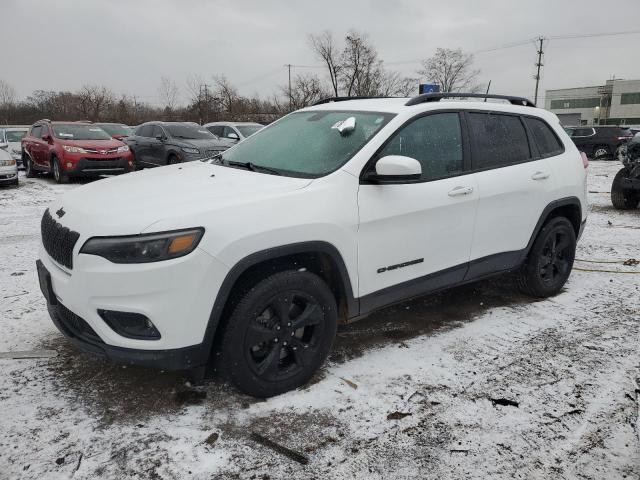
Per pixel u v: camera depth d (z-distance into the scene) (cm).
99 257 250
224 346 269
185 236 250
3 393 292
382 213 314
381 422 272
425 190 337
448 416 278
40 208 914
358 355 344
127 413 276
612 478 235
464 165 369
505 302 444
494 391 301
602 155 2316
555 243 448
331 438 259
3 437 254
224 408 282
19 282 486
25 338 362
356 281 311
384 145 325
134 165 1344
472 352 349
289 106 4412
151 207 267
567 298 455
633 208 912
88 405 283
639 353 350
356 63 4509
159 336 256
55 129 1302
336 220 293
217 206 266
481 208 371
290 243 277
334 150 329
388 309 425
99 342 264
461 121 374
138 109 4531
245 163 354
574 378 317
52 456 242
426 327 390
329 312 302
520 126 421
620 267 547
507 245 400
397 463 242
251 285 276
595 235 701
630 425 272
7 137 1947
